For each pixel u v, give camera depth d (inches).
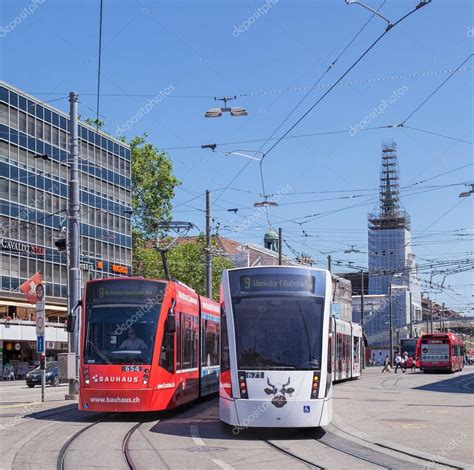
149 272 2736.2
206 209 1616.6
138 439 610.5
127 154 2694.4
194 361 921.5
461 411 914.1
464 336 4862.2
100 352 753.0
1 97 2071.9
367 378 2055.9
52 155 2285.9
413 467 482.6
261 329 650.8
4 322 2049.7
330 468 474.9
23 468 462.3
